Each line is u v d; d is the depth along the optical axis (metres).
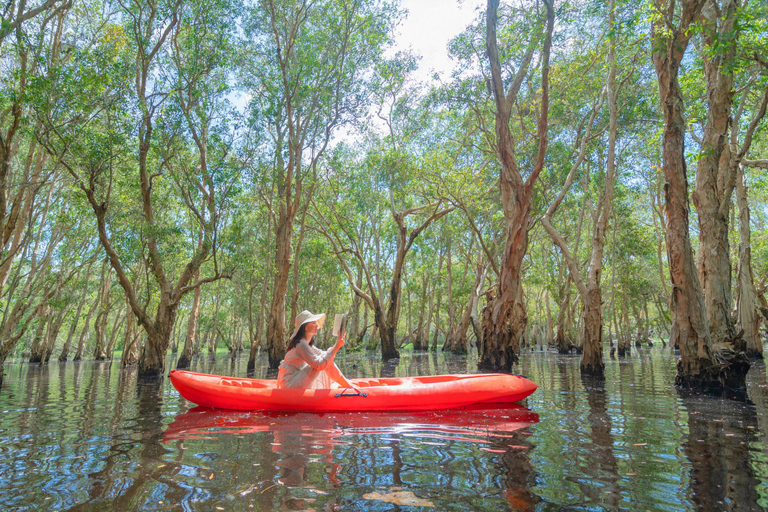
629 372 11.69
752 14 6.89
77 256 16.50
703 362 7.41
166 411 5.73
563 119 16.27
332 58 17.92
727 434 4.08
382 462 3.18
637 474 2.90
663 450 3.51
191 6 13.84
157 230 12.88
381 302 28.94
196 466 3.12
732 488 2.62
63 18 12.43
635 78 15.23
